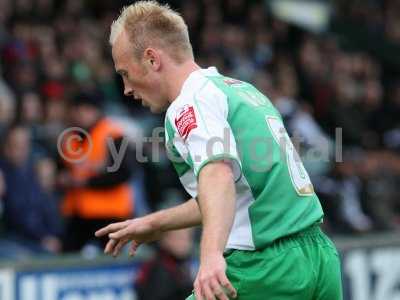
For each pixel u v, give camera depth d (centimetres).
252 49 2956
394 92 3225
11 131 1769
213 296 634
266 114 739
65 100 2114
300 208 736
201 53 2764
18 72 2156
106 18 2698
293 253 726
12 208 1739
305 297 728
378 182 2542
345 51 3584
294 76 2905
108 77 2388
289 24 3362
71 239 1758
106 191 1712
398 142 2975
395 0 3791
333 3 3731
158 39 736
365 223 2386
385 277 1730
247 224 727
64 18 2555
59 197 1797
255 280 722
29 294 1459
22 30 2378
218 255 641
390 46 3681
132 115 2322
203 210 659
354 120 2989
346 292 1684
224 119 711
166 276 1435
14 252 1683
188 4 2958
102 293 1519
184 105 711
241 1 3134
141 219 811
